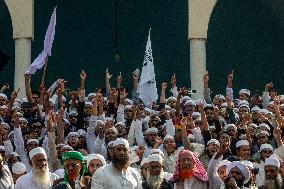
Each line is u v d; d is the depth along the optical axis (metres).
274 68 30.02
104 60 30.05
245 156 17.94
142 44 30.06
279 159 16.11
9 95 29.44
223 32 30.02
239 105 23.12
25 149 19.19
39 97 21.84
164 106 21.89
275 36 30.05
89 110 21.50
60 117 18.62
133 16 30.16
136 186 14.58
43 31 29.30
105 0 30.36
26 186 14.89
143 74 22.30
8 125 19.88
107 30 30.17
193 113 20.75
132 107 20.58
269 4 30.05
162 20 30.00
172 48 29.84
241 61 30.00
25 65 27.61
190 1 27.97
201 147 17.41
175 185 15.13
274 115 21.30
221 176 15.70
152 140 19.17
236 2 30.09
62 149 17.28
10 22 29.67
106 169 14.48
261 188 15.60
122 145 14.49
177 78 29.72
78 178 14.59
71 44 30.00
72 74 29.91
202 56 27.81
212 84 29.89
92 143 19.47
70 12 30.03
